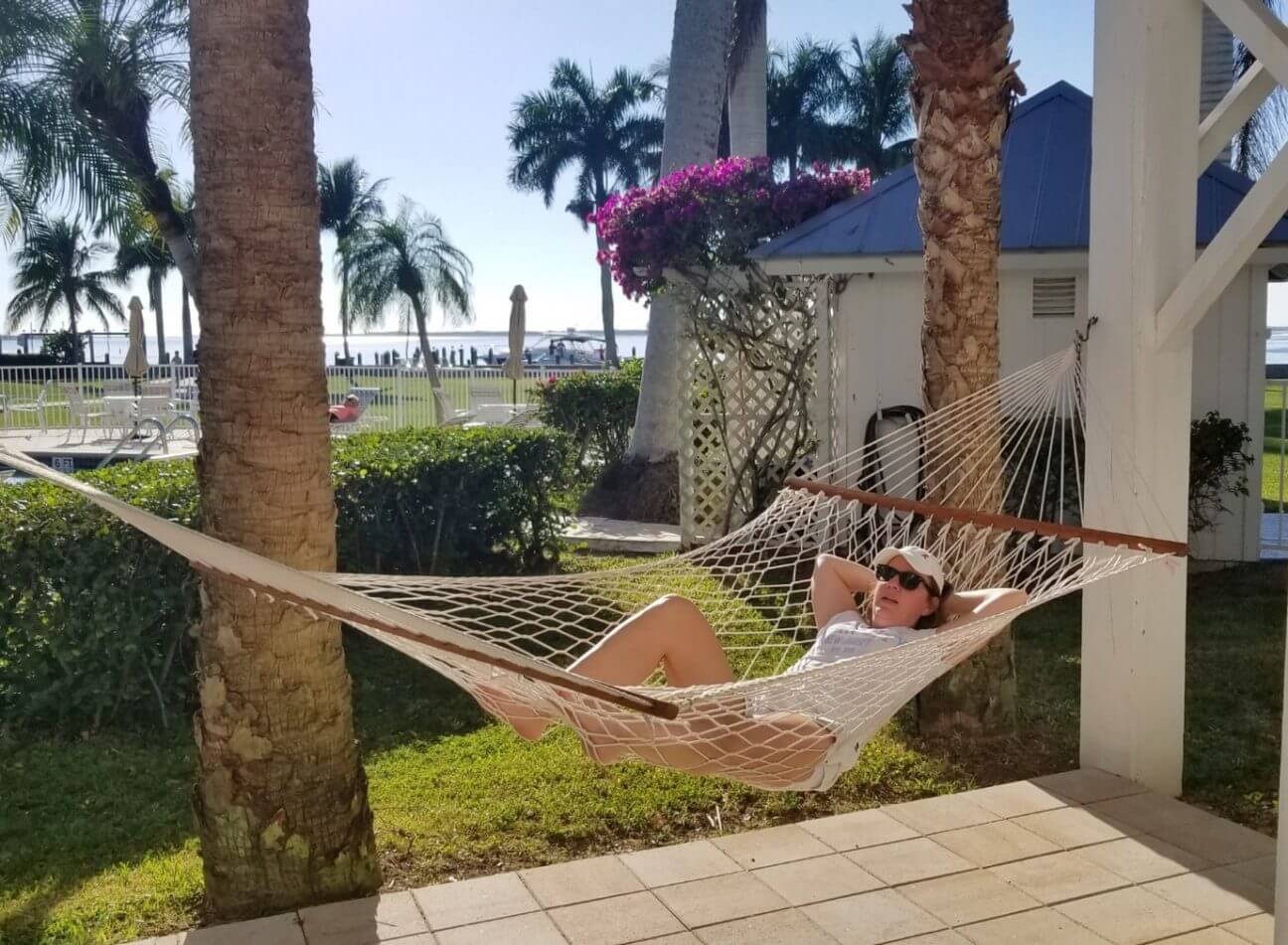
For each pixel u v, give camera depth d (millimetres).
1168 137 4395
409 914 3646
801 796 4695
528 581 3914
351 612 2230
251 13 3352
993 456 5094
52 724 5602
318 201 3574
